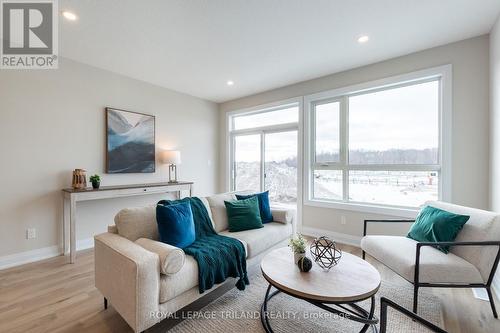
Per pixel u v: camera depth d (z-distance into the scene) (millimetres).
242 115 5012
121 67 3393
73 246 2775
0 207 2623
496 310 1821
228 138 5105
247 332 1615
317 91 3777
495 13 2193
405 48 2842
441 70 2752
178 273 1606
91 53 2965
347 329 1646
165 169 4254
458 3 2064
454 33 2527
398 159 3162
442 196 2766
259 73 3607
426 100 2969
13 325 1664
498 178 2227
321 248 1822
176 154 4062
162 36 2582
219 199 2816
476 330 1629
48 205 2947
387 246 2098
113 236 1825
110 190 3090
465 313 1809
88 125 3299
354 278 1538
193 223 2182
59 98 3033
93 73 3340
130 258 1433
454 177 2686
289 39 2646
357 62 3221
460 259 1829
